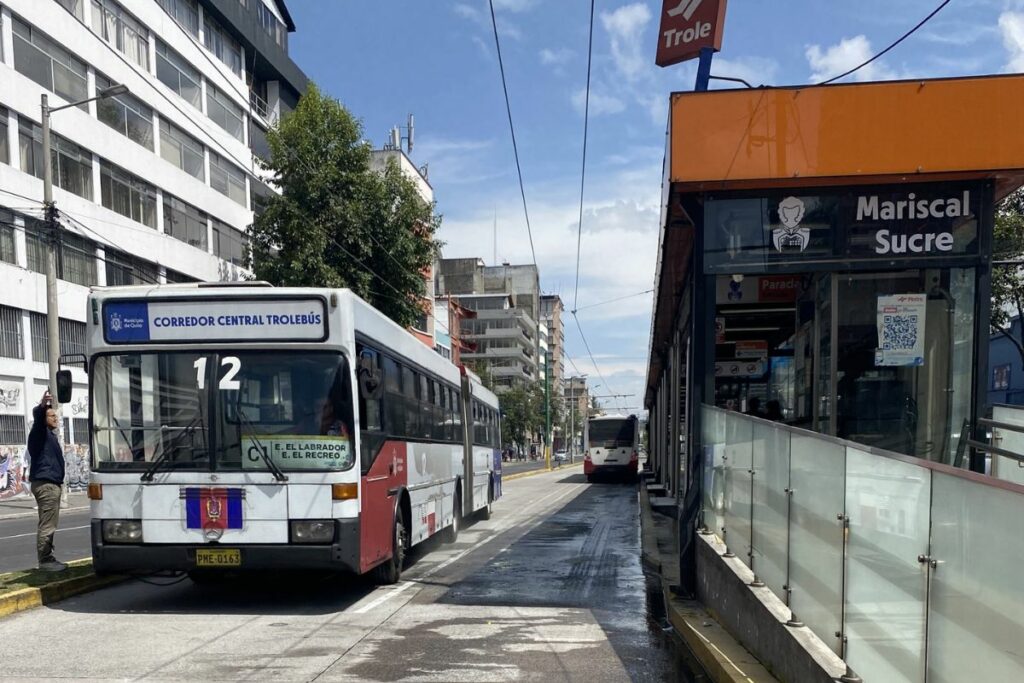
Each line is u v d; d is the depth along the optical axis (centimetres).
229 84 3812
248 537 743
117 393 770
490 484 1941
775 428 564
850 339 903
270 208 2681
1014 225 1628
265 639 669
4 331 2489
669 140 814
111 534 752
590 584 957
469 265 10888
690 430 891
